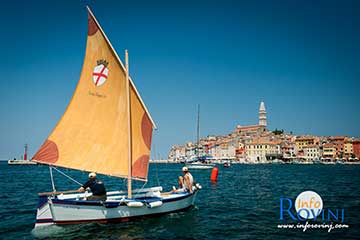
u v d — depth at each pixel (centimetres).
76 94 1638
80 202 1502
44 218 1476
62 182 4266
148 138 1769
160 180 4991
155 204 1691
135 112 1736
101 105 1683
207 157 15175
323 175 6500
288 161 19250
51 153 1572
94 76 1677
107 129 1691
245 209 2064
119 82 1709
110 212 1584
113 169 1686
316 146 19175
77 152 1630
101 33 1661
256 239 1365
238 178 5494
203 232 1468
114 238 1344
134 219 1662
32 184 3872
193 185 2050
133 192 1791
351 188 3447
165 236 1394
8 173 7125
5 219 1662
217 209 2055
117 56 1672
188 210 1989
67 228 1464
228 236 1409
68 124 1619
